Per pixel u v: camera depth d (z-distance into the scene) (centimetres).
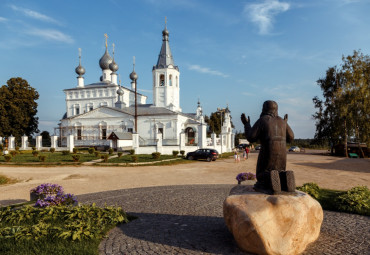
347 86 3728
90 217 701
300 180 1570
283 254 480
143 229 679
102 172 2025
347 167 2336
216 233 639
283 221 489
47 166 2506
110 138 4197
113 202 1017
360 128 3672
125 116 4966
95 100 6031
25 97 5422
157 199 1046
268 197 518
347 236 612
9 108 5225
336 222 716
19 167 2436
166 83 5553
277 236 484
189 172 1998
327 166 2423
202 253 527
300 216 493
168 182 1530
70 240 571
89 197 1125
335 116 3859
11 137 4844
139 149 3547
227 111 4994
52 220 724
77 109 6231
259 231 482
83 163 2617
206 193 1148
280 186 536
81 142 5166
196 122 4972
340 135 3866
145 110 5191
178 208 897
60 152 4094
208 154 2977
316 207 533
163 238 612
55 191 913
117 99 5881
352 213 805
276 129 571
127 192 1212
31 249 532
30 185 1511
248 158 3459
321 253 523
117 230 673
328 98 4222
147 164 2578
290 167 2339
